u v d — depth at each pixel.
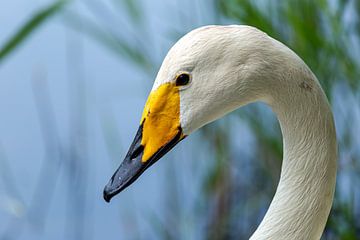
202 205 4.00
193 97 3.31
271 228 3.33
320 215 3.32
